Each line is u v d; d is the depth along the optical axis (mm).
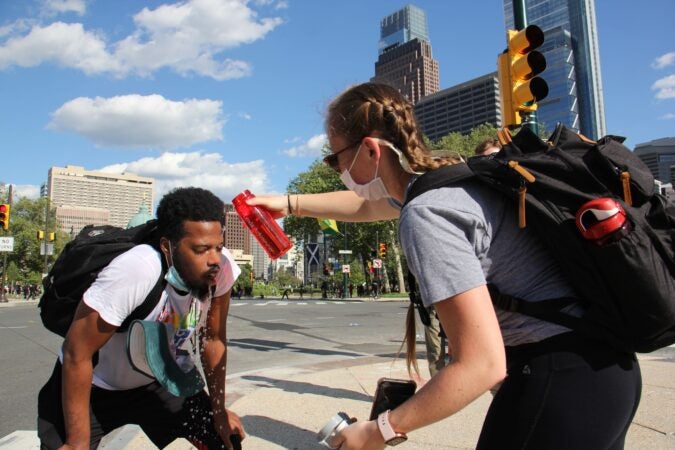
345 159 1626
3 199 68938
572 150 1420
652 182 1352
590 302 1330
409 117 1571
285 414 4254
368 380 5684
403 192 1572
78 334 1804
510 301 1373
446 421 3865
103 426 2113
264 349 9445
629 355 1382
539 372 1326
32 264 73938
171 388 1926
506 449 1324
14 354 8914
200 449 2340
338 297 49594
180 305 1999
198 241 1902
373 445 1271
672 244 1289
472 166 1404
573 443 1266
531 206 1312
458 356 1199
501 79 6664
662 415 3781
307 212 2500
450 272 1241
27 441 4027
